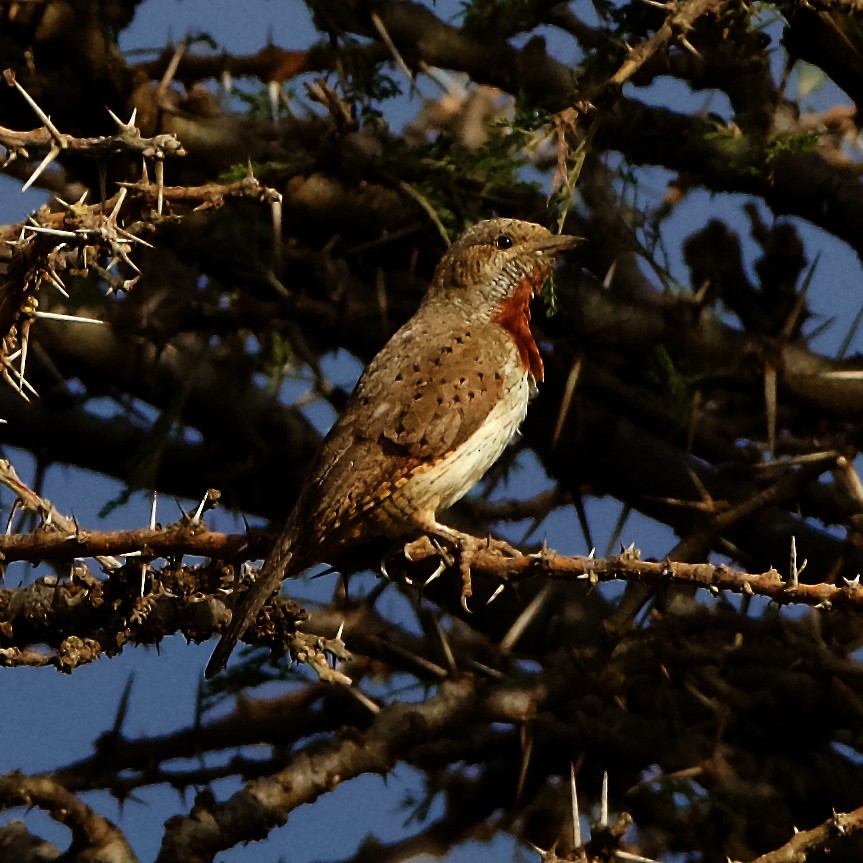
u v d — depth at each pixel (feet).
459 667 34.47
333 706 33.88
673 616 32.22
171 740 32.55
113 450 36.91
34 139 19.65
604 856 23.07
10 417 36.29
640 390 36.83
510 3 35.40
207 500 23.02
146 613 24.35
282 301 35.32
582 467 36.55
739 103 35.76
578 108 28.12
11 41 33.45
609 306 35.37
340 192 35.94
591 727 32.48
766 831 32.07
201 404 35.99
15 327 21.20
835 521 36.63
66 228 20.21
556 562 22.09
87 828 27.04
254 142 35.09
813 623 34.47
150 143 19.80
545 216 36.65
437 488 27.99
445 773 34.24
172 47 36.68
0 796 26.61
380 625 35.17
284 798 28.50
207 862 27.91
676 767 32.50
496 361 29.68
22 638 25.22
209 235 34.81
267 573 23.39
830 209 35.68
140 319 35.17
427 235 36.14
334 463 27.50
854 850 31.65
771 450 34.71
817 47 31.83
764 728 33.96
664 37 27.86
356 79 35.73
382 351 29.81
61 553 22.65
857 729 33.37
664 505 36.83
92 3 33.35
